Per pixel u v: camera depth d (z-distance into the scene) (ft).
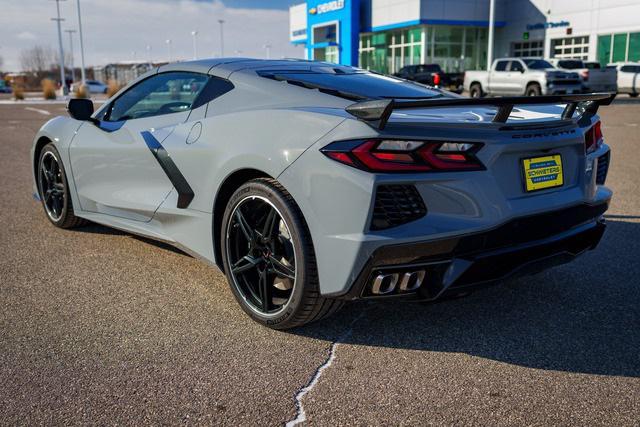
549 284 10.64
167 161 10.18
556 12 102.94
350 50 123.75
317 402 6.82
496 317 9.22
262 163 8.19
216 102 9.90
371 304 9.70
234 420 6.45
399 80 11.03
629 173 22.33
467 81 75.10
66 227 14.16
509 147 7.84
